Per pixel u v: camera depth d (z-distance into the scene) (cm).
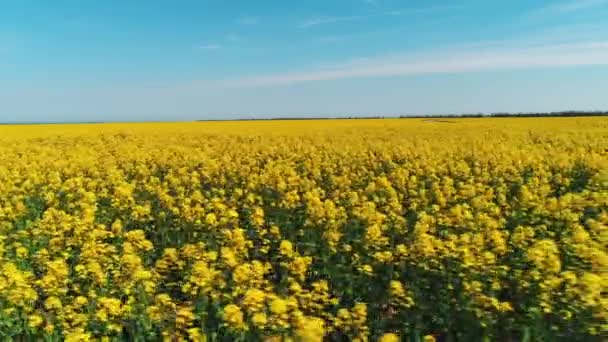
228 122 5222
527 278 631
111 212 1186
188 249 780
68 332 578
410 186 1323
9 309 621
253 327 567
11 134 3362
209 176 1558
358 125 4131
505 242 797
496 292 660
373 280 757
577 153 1809
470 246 719
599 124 3619
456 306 613
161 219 1096
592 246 698
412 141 2503
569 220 918
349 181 1402
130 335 621
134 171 1734
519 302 629
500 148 1994
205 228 997
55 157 2008
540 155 1742
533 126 3494
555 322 557
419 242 732
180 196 1248
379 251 809
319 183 1509
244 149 2206
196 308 636
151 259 912
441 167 1564
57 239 882
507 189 1293
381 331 617
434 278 709
